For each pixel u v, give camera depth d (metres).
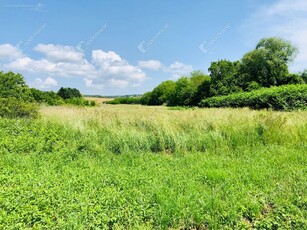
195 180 6.94
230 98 40.50
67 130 12.84
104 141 11.07
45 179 6.43
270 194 6.03
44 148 10.05
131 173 7.16
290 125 12.08
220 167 7.93
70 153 9.42
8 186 6.03
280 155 8.95
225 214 5.13
